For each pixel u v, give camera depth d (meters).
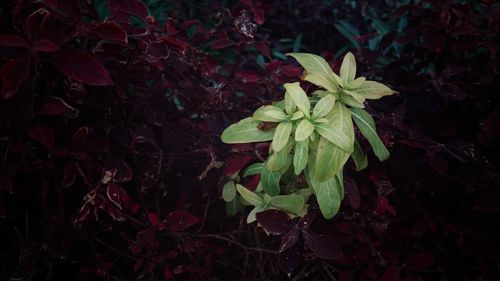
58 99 0.71
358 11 1.68
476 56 1.09
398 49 1.57
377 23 1.68
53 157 0.76
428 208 0.89
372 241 0.86
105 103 0.80
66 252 0.81
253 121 0.74
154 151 0.86
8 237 0.85
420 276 0.85
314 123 0.69
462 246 0.86
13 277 0.82
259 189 0.80
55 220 0.80
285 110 0.74
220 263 0.91
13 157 0.74
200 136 0.88
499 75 0.97
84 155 0.75
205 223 0.93
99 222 0.85
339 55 1.67
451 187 0.87
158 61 0.78
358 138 0.80
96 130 0.80
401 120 0.84
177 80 0.86
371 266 0.85
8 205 0.81
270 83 0.95
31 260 0.81
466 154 0.82
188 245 0.85
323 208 0.71
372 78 1.05
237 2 1.38
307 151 0.70
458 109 0.99
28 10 0.72
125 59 0.81
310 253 0.85
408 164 0.83
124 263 0.91
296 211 0.77
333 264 0.90
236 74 0.95
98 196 0.77
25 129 0.67
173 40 0.77
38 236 0.82
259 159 0.85
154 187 0.88
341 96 0.73
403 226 0.88
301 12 1.72
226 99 0.94
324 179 0.68
